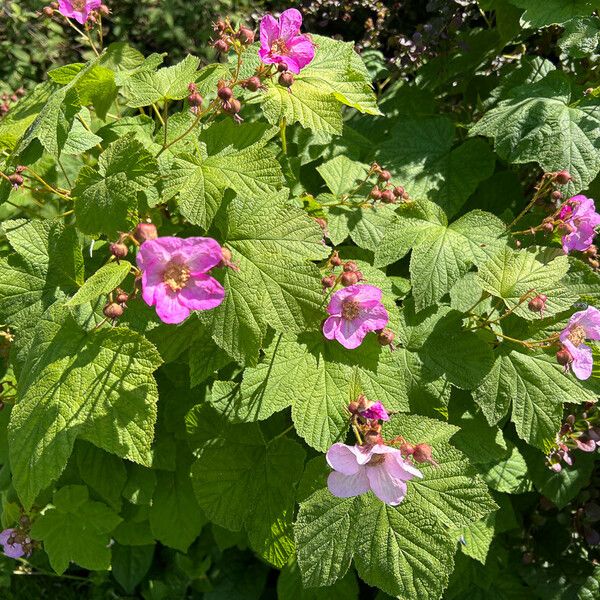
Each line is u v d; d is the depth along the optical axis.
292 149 0.59
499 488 0.50
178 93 0.44
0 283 0.42
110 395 0.38
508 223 0.53
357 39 0.87
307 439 0.41
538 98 0.55
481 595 0.56
